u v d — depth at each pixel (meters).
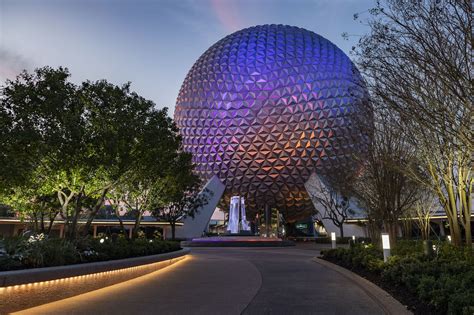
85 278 10.23
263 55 53.16
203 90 54.38
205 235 55.16
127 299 9.30
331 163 49.03
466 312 5.42
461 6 6.70
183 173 27.31
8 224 46.59
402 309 7.30
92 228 57.41
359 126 18.31
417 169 16.73
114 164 15.53
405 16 7.76
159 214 46.09
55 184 16.41
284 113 49.66
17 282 7.63
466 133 7.89
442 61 6.84
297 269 16.62
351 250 17.83
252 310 8.10
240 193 53.62
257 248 39.31
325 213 50.59
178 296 9.77
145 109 18.23
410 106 8.44
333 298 9.41
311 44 55.09
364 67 9.31
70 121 14.35
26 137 13.40
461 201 15.62
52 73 15.48
